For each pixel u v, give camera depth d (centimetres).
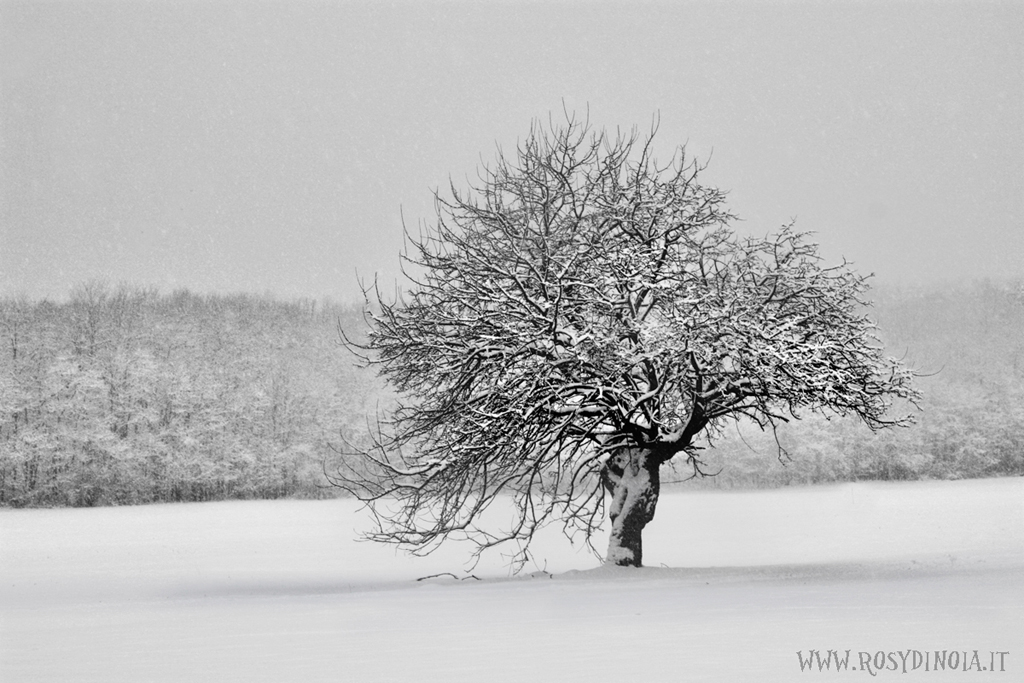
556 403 2559
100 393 8850
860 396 2648
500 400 2538
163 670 1309
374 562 4119
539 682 1101
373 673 1214
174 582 3234
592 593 2184
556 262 2670
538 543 4966
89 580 3412
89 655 1512
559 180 2800
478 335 2605
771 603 1838
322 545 5109
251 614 2061
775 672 1145
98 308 9569
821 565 2911
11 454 8275
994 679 1087
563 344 2606
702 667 1184
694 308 2592
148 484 8706
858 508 6781
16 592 2972
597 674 1148
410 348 2673
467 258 2728
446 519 2688
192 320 10362
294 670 1262
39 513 7769
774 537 4812
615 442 2750
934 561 3005
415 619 1836
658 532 5247
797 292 2692
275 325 10619
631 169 2841
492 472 2752
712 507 7131
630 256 2620
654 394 2577
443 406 2625
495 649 1392
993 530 4903
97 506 8550
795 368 2506
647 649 1340
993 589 2020
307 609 2127
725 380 2577
